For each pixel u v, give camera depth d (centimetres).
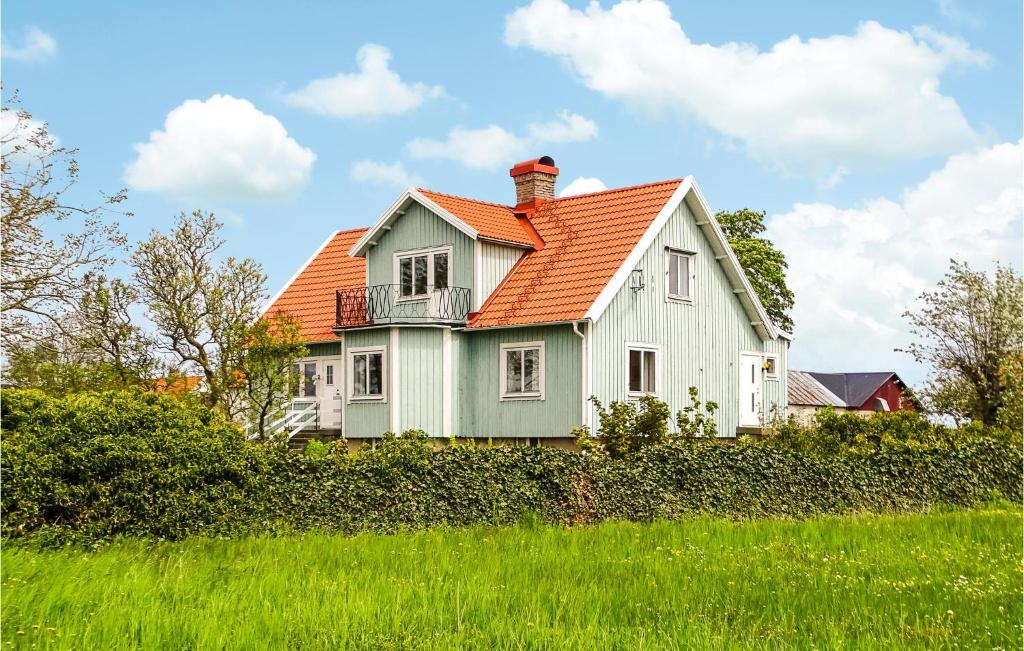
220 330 3186
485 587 1219
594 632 1036
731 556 1572
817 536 1834
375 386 3197
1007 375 3806
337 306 3362
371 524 1795
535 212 3491
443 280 3250
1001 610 1189
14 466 1530
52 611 1034
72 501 1554
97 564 1300
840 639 1026
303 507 1759
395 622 1047
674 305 3228
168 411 1736
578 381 2909
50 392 2936
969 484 2753
